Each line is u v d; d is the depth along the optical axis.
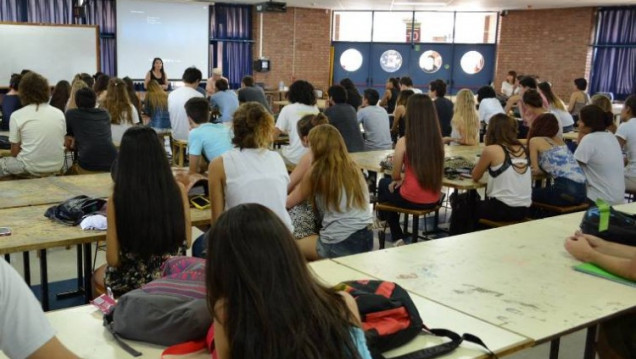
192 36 11.94
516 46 12.47
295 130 5.11
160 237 2.39
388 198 4.18
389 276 2.20
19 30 9.84
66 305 3.59
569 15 11.81
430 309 1.92
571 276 2.25
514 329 1.80
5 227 2.66
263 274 1.21
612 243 2.40
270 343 1.20
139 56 11.59
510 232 2.83
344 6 12.28
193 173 3.57
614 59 11.65
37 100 4.39
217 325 1.31
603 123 4.30
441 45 13.18
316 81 13.11
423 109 3.92
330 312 1.27
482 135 7.23
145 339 1.71
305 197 3.16
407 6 12.09
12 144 4.40
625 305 1.99
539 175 4.29
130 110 5.61
